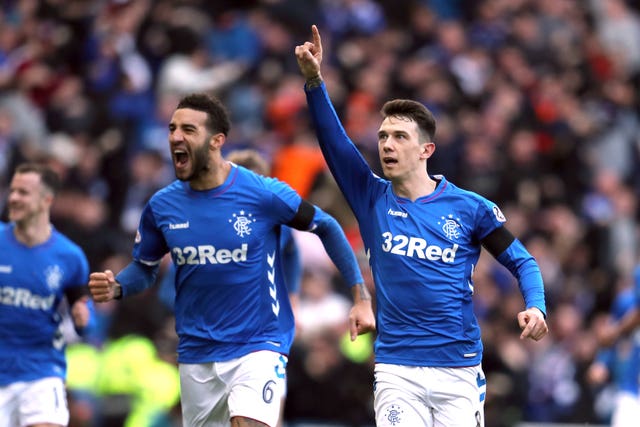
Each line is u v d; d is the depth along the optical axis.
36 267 24.30
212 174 21.05
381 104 47.59
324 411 32.38
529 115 50.56
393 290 20.75
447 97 48.31
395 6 53.56
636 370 28.70
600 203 49.00
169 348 32.91
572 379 38.06
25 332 24.30
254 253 21.03
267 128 45.75
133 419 32.19
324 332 33.28
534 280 20.70
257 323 21.00
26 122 44.00
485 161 45.88
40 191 24.38
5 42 48.50
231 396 20.81
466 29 55.81
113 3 48.38
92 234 37.34
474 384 20.84
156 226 21.31
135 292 21.69
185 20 47.69
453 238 20.70
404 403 20.53
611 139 53.38
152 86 46.50
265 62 48.81
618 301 29.97
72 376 32.22
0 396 24.23
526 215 45.41
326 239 21.73
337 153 21.45
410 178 20.92
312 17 51.25
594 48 58.28
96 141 43.66
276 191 21.20
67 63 48.00
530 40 55.44
